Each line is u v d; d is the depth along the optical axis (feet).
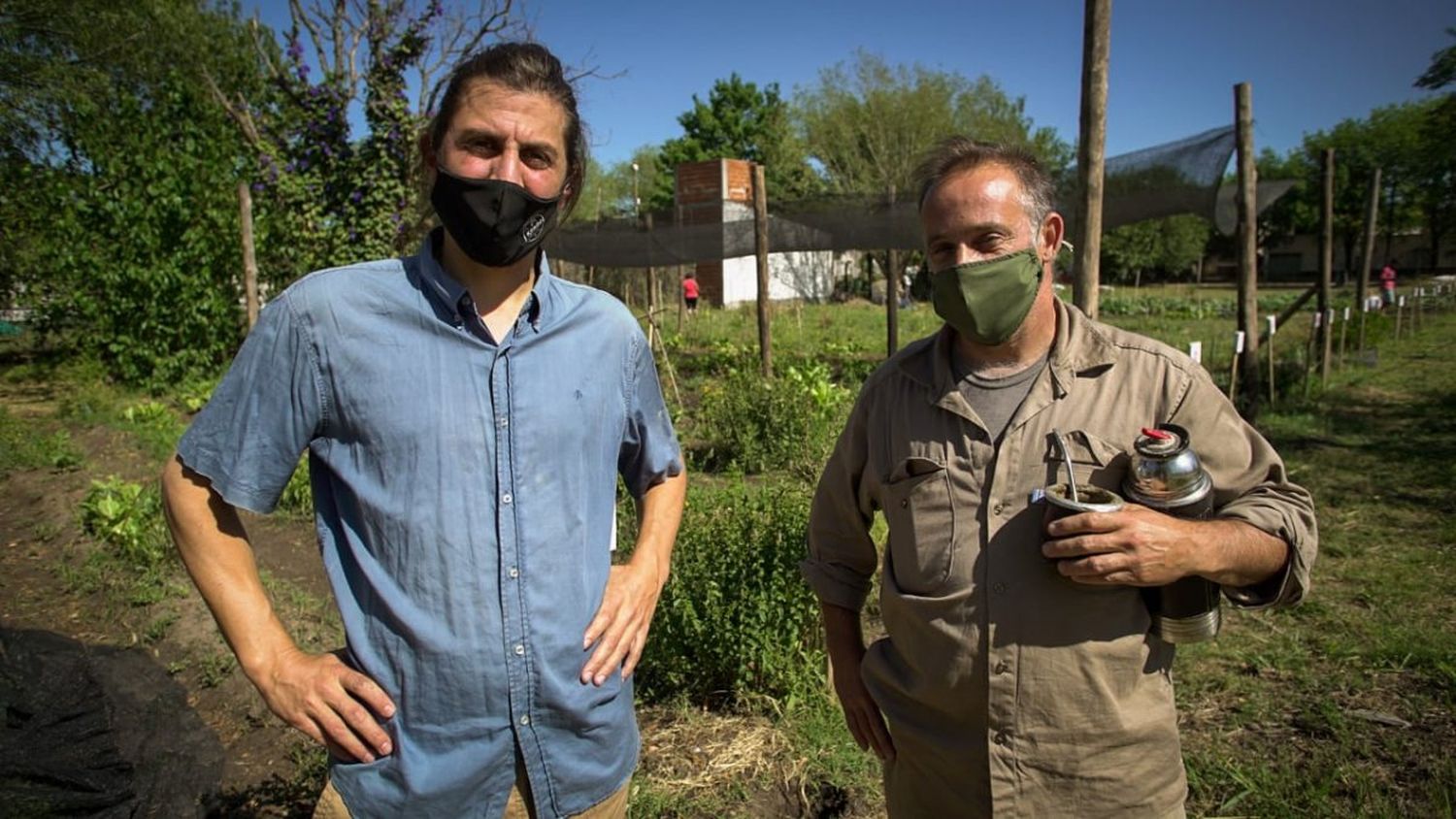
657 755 11.07
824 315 80.59
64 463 28.25
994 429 5.84
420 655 4.85
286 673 4.86
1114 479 5.51
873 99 112.27
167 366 42.01
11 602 17.78
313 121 43.45
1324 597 15.89
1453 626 14.44
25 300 45.42
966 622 5.74
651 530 6.14
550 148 5.11
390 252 43.70
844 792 10.42
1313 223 166.91
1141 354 5.72
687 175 97.14
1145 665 5.58
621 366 5.70
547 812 5.19
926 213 5.91
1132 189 27.45
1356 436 28.43
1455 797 10.01
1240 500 5.56
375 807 4.98
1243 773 10.63
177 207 41.96
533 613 5.02
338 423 4.95
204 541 4.97
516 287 5.32
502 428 5.01
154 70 58.90
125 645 15.64
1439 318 70.23
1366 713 11.89
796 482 22.08
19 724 8.98
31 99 48.44
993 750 5.65
